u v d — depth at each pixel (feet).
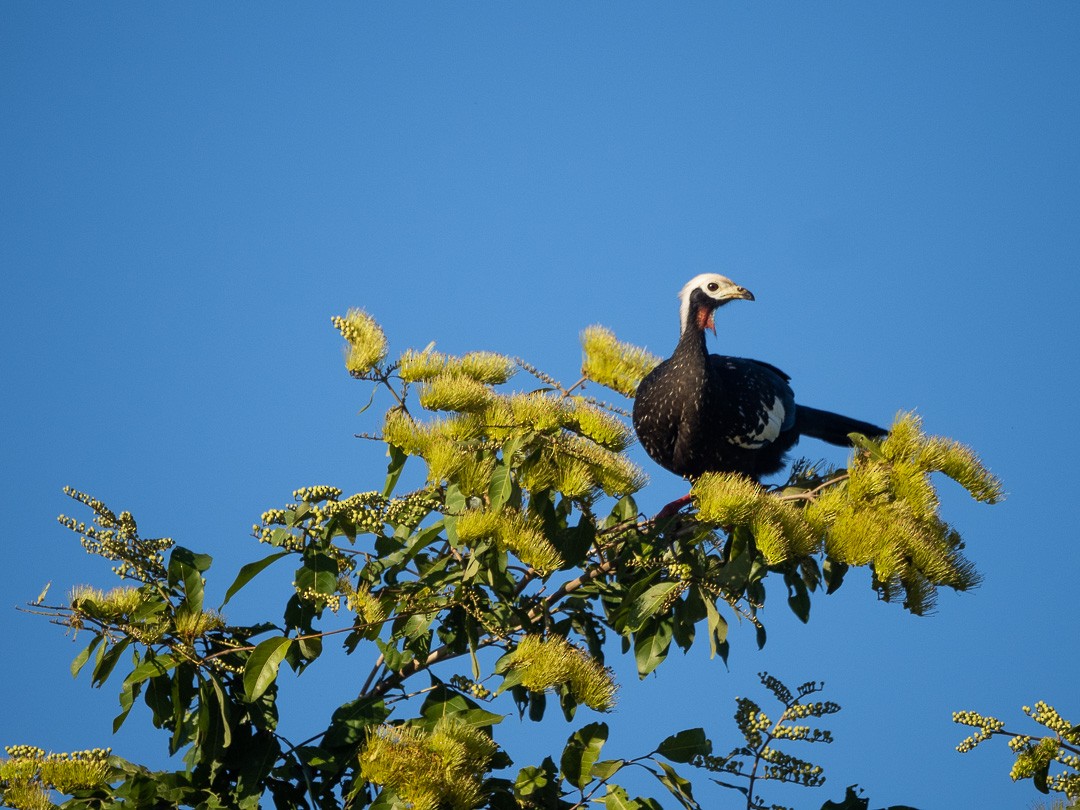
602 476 32.96
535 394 35.04
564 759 29.86
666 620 34.14
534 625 34.81
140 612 31.17
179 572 31.76
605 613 36.32
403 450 33.96
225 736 30.01
